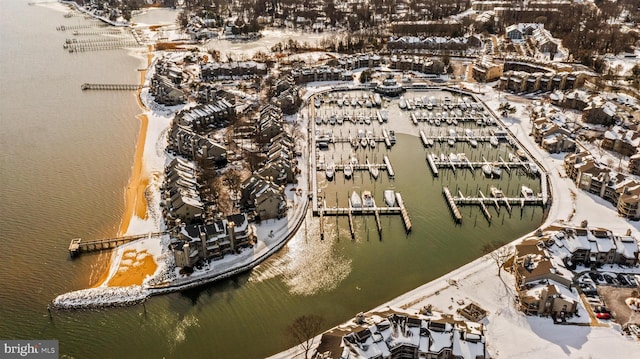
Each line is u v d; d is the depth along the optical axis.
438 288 143.50
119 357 125.31
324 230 173.25
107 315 137.38
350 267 155.88
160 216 177.12
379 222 175.50
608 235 152.75
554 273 136.00
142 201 187.38
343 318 135.88
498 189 198.00
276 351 125.94
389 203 186.50
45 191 196.25
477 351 115.62
